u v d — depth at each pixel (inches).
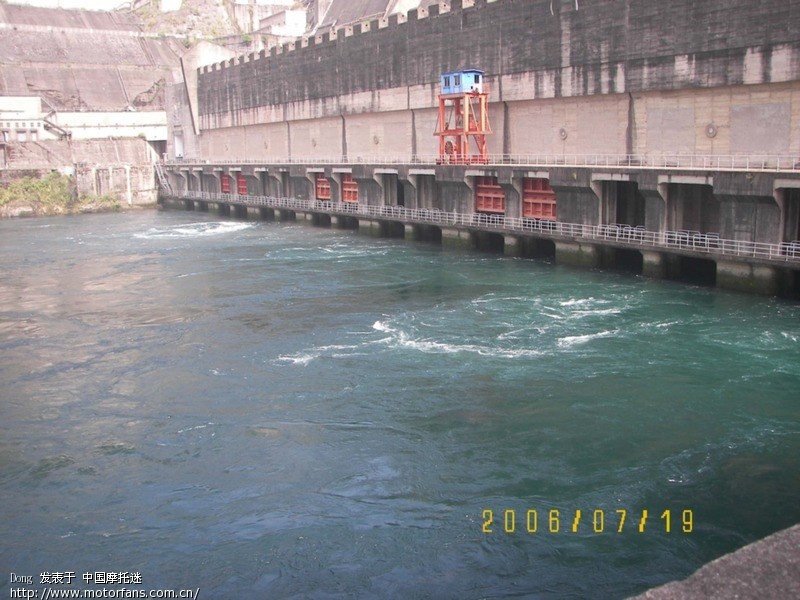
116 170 4259.4
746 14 1680.6
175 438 988.6
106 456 943.7
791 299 1562.5
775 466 847.7
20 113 4259.4
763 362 1178.0
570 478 842.8
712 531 731.4
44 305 1764.3
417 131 2755.9
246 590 673.0
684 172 1700.3
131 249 2625.5
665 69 1870.1
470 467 879.1
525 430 967.6
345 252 2448.3
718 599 268.1
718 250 1657.2
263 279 2011.6
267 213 3627.0
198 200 4089.6
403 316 1542.8
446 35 2524.6
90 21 5757.9
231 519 789.2
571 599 646.5
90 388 1184.8
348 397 1103.6
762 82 1672.0
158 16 6402.6
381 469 884.0
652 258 1813.5
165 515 801.6
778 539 299.9
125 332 1504.7
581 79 2089.1
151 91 5413.4
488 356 1258.6
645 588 656.4
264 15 6899.6
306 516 789.2
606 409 1020.5
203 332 1483.8
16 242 2842.0
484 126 2367.1
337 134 3203.7
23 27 5383.9
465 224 2365.9
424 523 767.1
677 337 1321.4
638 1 1905.8
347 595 662.5
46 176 3956.7
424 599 654.5
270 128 3703.3
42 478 891.4
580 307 1557.6
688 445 906.7
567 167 1988.2
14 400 1139.3
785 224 1584.6
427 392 1110.4
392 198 2874.0
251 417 1046.4
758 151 1729.8
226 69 3986.2
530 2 2207.2
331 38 3107.8
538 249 2251.5
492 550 717.9
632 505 781.9
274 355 1315.2
